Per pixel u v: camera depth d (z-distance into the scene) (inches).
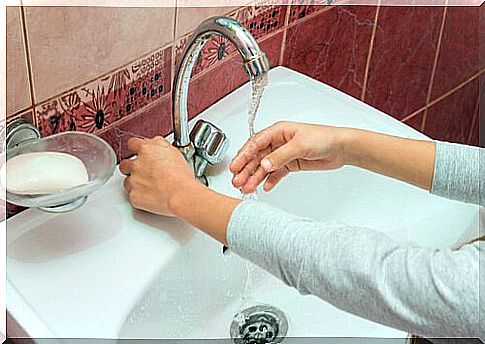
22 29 28.5
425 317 26.6
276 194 37.1
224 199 29.3
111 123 34.6
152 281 30.1
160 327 32.0
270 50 41.9
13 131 30.1
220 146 34.4
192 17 36.1
